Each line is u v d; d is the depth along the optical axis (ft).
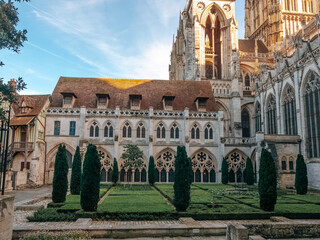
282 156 152.76
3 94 53.78
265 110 200.44
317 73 141.69
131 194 110.93
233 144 176.35
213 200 87.97
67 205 81.35
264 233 54.08
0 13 46.42
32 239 48.32
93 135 169.89
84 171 74.33
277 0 287.69
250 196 107.34
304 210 76.74
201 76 239.50
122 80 196.85
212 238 57.62
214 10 262.47
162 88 193.47
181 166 76.69
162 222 68.49
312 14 296.71
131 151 151.23
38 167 154.81
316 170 138.51
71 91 178.40
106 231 57.06
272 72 196.75
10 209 46.73
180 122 176.04
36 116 156.76
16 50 49.98
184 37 272.51
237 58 229.45
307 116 152.35
